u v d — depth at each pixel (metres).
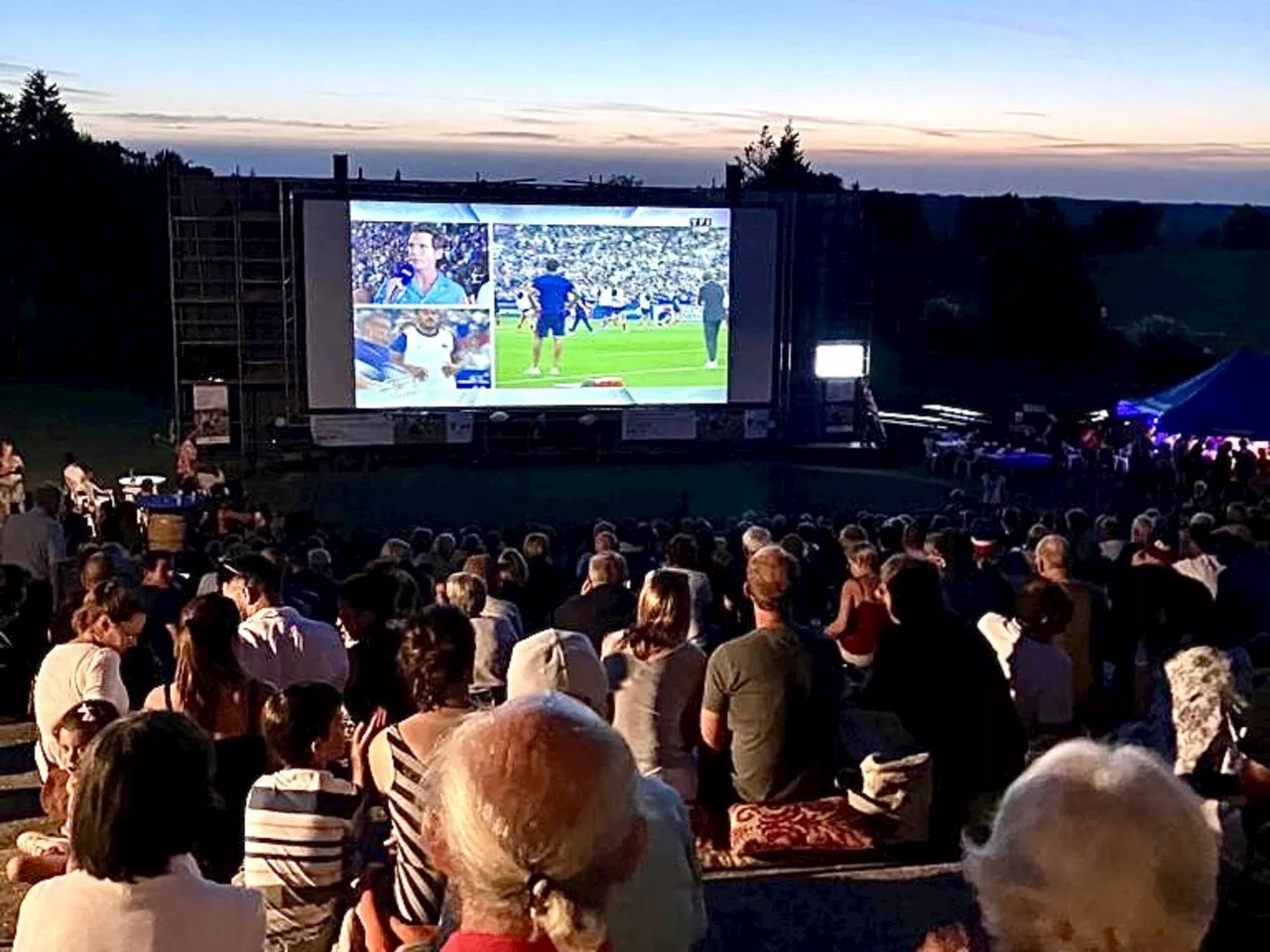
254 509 18.88
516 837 1.71
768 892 5.39
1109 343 39.25
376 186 23.70
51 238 39.31
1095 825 1.79
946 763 5.52
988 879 1.87
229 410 24.77
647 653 5.46
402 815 3.73
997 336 38.44
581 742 1.80
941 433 26.77
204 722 4.53
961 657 5.56
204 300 24.50
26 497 18.59
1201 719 5.26
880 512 22.11
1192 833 1.81
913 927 5.11
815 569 11.23
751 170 42.88
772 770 5.52
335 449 24.41
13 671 8.09
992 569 8.74
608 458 25.42
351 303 23.78
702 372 25.61
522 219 24.23
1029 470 24.27
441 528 20.48
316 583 8.88
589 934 1.69
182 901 2.66
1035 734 6.01
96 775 2.64
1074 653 6.79
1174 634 7.21
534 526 15.14
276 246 24.59
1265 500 17.59
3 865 5.72
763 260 25.53
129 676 6.04
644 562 12.09
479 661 6.35
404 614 6.25
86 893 2.62
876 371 35.97
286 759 3.93
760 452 26.36
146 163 40.78
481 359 24.48
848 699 6.75
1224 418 19.98
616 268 24.83
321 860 3.82
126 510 16.80
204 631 4.55
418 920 3.70
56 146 40.03
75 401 33.16
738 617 9.34
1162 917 1.75
